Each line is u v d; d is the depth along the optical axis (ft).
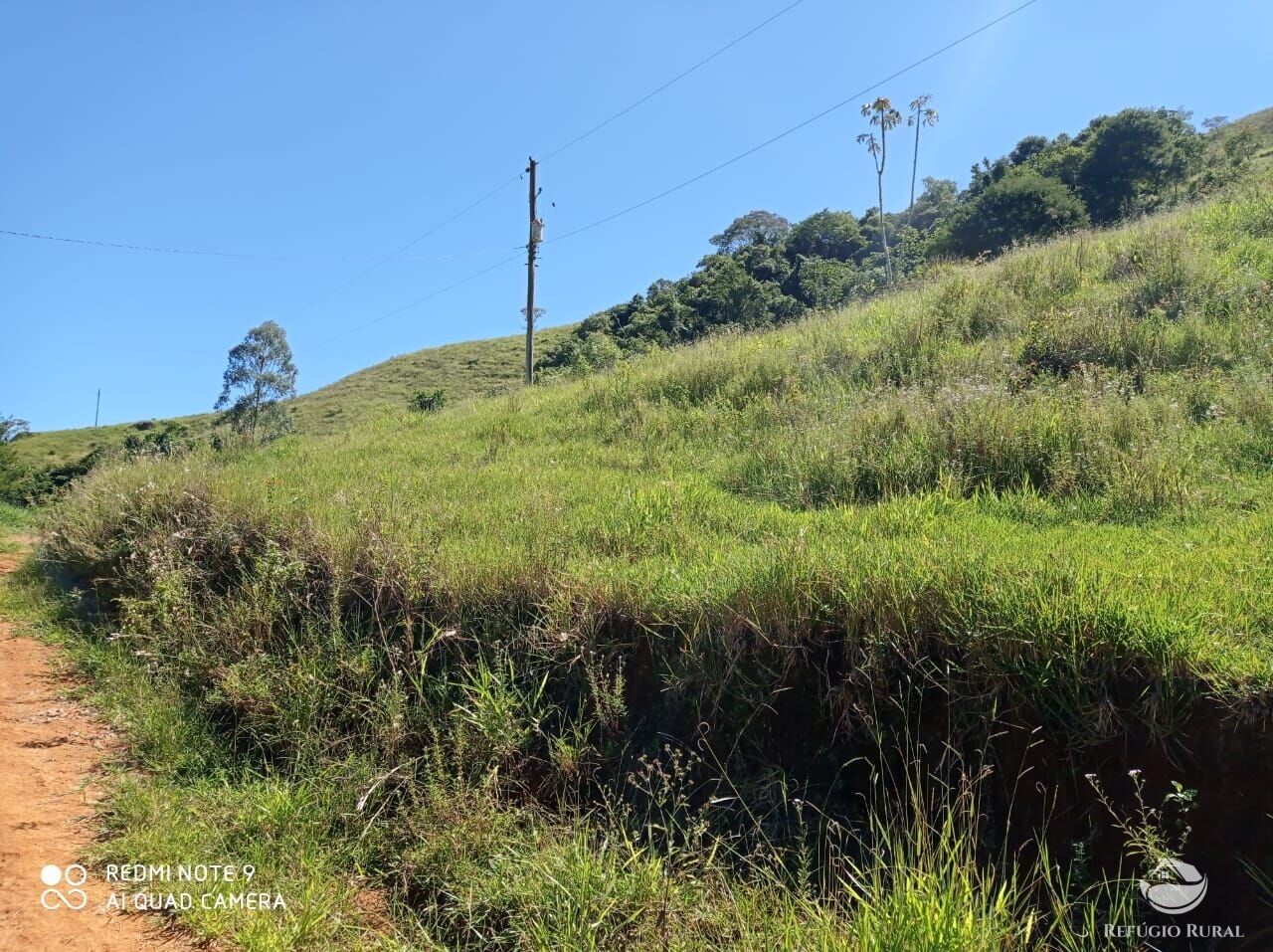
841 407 26.86
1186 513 16.16
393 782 14.25
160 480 29.01
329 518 21.77
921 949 8.29
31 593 27.20
